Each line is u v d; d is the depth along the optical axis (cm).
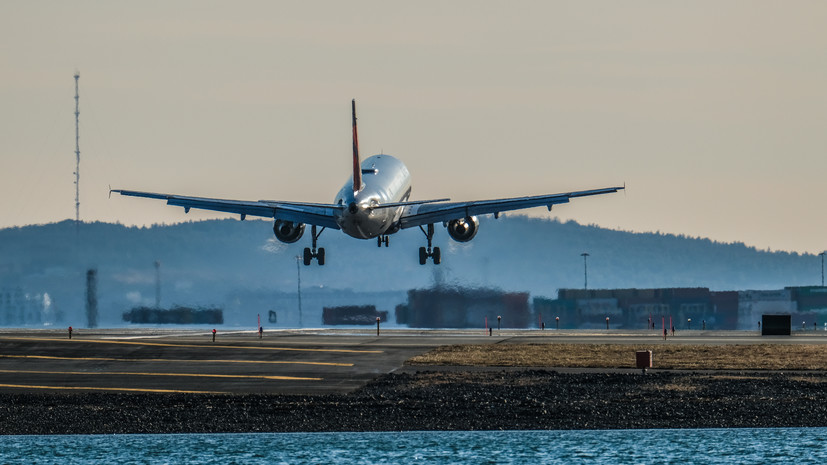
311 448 18788
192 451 18662
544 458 17950
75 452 18638
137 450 18725
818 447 18500
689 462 17575
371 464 17712
